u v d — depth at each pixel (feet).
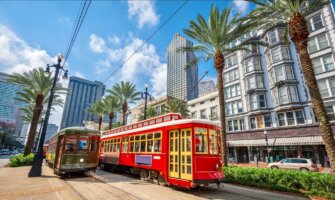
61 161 38.60
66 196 24.18
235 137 97.35
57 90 89.81
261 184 33.58
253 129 90.58
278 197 26.96
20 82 79.30
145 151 37.09
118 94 111.55
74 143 40.73
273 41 90.02
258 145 85.56
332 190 26.81
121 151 45.80
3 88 399.24
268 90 90.63
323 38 76.13
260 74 94.27
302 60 35.06
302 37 35.81
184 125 29.96
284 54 84.79
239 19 49.32
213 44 54.03
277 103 83.05
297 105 76.48
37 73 80.59
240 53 106.11
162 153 32.42
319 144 67.41
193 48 57.11
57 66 48.93
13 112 406.00
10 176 40.16
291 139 75.87
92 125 224.94
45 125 44.19
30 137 74.95
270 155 83.20
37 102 79.46
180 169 28.96
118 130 51.31
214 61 54.49
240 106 101.35
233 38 52.65
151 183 34.22
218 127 32.37
